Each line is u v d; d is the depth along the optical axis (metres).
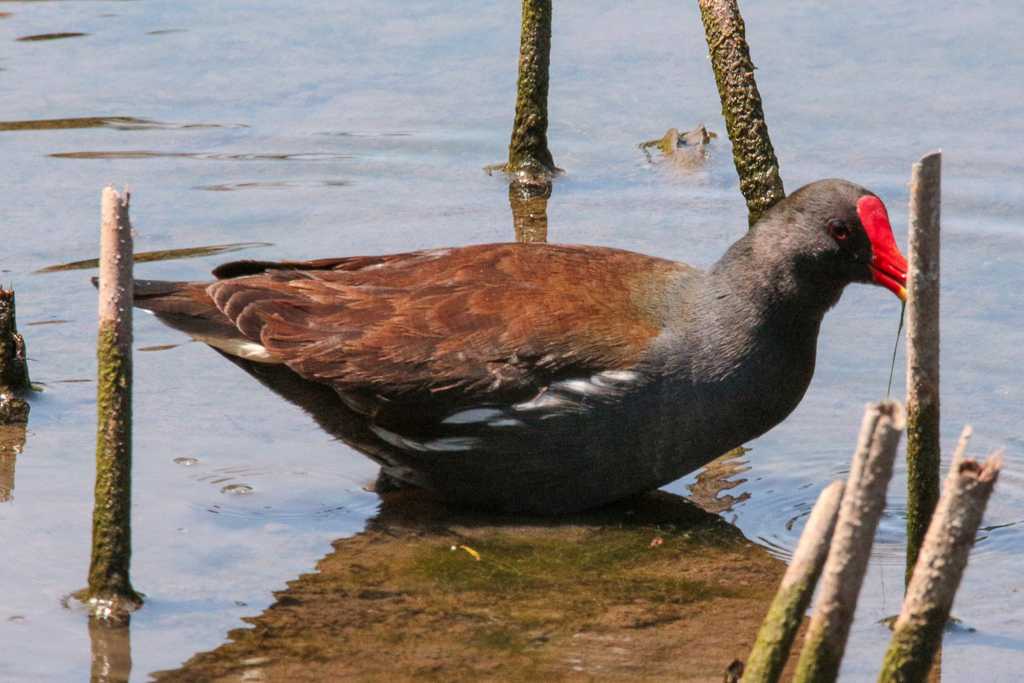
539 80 18.14
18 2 22.58
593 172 18.64
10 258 16.03
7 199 17.39
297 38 21.67
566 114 19.86
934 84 19.86
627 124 19.69
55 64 20.72
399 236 16.72
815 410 13.75
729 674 9.51
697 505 12.54
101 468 10.30
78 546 11.34
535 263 12.34
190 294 12.48
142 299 12.52
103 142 18.89
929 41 21.00
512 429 11.85
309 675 9.84
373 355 11.91
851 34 21.25
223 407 13.71
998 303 15.19
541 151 18.44
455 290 12.13
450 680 9.80
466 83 20.53
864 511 7.25
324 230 16.86
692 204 17.73
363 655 10.11
